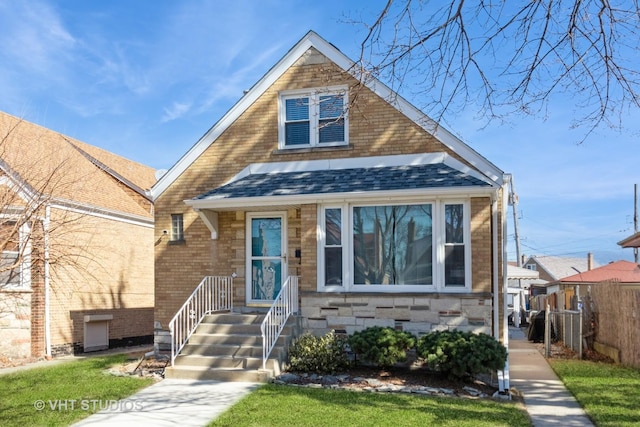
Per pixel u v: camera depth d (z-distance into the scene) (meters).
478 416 7.12
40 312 13.34
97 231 15.41
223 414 7.23
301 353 9.80
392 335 9.44
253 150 12.21
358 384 9.02
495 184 9.78
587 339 14.51
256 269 11.98
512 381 10.33
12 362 12.57
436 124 6.82
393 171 10.95
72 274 14.38
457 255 10.08
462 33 5.91
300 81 12.09
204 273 12.11
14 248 8.17
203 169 12.38
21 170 10.26
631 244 15.38
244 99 12.36
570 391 9.24
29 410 7.54
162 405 7.78
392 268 10.39
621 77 5.82
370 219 10.59
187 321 10.71
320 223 10.72
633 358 11.65
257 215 12.02
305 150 11.86
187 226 12.29
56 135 18.70
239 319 10.86
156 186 12.53
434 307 9.95
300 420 6.86
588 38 5.67
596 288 14.20
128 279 17.34
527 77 6.18
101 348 15.77
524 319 29.38
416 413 7.20
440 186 9.79
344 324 10.40
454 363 8.78
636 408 7.79
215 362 9.83
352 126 11.65
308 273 10.67
